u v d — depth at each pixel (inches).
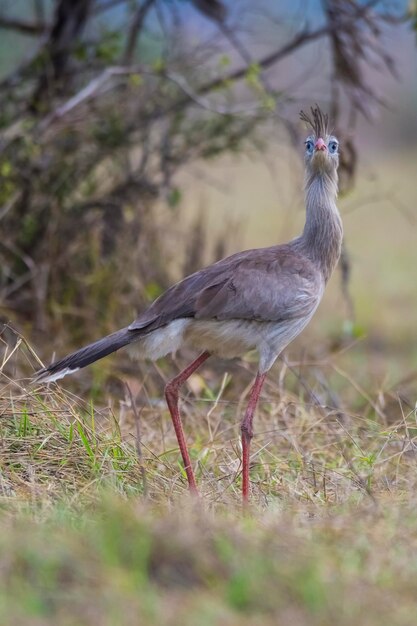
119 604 227.9
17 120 526.9
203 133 538.6
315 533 276.4
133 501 306.0
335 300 746.2
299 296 355.6
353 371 524.7
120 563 247.1
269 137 551.8
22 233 515.8
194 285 350.0
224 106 532.4
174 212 556.1
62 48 534.9
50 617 224.2
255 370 485.4
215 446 386.3
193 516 281.0
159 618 224.5
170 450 373.1
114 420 366.3
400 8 524.7
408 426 375.6
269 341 356.5
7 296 508.4
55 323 497.0
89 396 455.2
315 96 553.6
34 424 349.7
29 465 326.0
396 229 1021.2
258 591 234.2
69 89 542.6
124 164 537.0
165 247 547.5
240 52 544.1
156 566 247.0
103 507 291.6
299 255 368.2
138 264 526.9
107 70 509.0
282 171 1261.1
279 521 285.7
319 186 373.4
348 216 1087.0
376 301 746.2
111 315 507.8
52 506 298.2
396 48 903.1
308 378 498.3
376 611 231.9
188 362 482.6
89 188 534.9
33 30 562.3
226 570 244.5
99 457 338.3
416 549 269.3
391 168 1304.1
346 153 534.6
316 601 232.5
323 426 398.0
